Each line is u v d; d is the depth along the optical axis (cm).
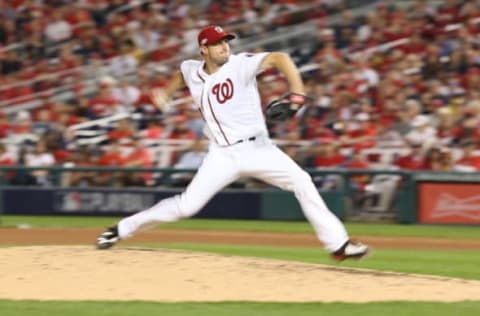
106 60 8088
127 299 2850
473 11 7850
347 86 7238
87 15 8338
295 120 6938
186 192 3341
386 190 6444
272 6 8425
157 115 7312
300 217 6588
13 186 6888
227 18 8350
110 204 6750
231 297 2891
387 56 7612
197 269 3228
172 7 8344
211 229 6009
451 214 6353
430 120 6769
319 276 3194
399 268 3869
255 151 3250
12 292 2931
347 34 8012
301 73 7750
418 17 7944
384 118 6912
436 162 6506
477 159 6462
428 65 7444
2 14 8375
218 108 3234
